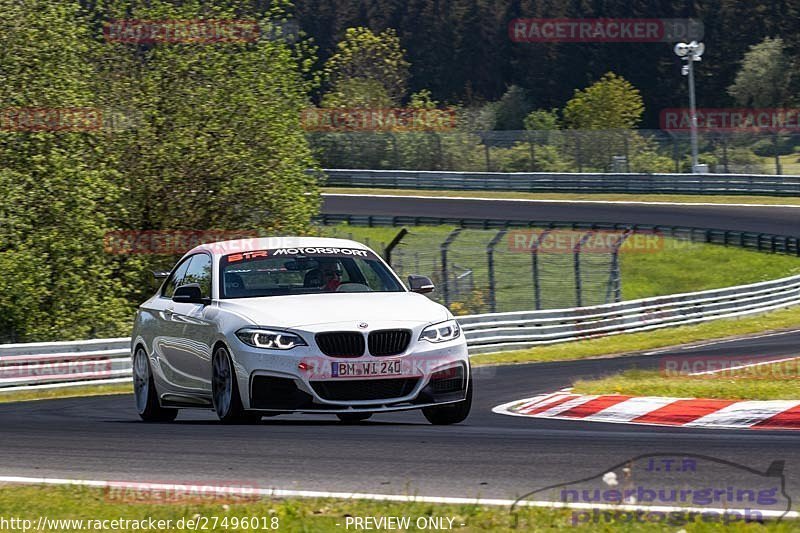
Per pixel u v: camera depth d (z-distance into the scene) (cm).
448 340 3130
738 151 19812
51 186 8594
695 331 9762
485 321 8556
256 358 3003
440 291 10681
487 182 19450
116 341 6894
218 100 9938
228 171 9925
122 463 2591
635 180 18425
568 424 3438
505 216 16788
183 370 3428
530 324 8981
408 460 2494
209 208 10088
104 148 9469
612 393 4072
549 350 8562
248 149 9981
